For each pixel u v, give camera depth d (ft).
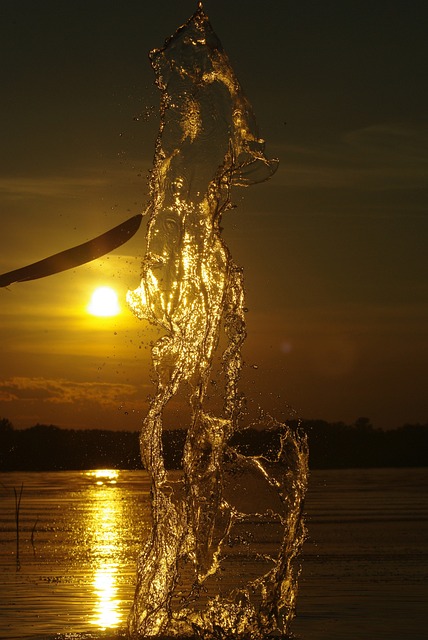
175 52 38.99
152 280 38.93
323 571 60.70
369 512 125.70
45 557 71.10
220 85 38.91
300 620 41.52
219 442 39.22
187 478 38.86
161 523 38.47
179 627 38.06
